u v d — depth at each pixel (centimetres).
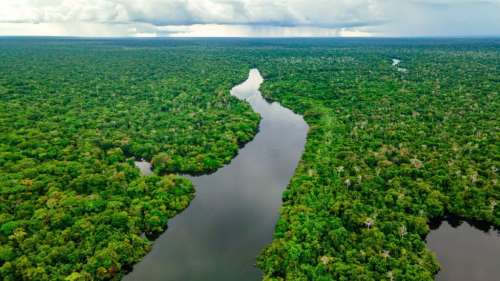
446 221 11338
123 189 12000
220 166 14750
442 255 10012
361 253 9031
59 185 11775
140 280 9094
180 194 12281
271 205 12281
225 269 9456
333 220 10281
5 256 8750
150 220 10706
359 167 13162
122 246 9488
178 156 14900
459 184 12025
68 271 8681
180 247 10256
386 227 10006
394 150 14712
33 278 8356
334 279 8400
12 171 12588
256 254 9981
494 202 11050
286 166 15075
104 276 8819
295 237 9675
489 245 10469
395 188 11919
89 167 13200
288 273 8650
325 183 12281
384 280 8319
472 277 9244
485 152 14462
